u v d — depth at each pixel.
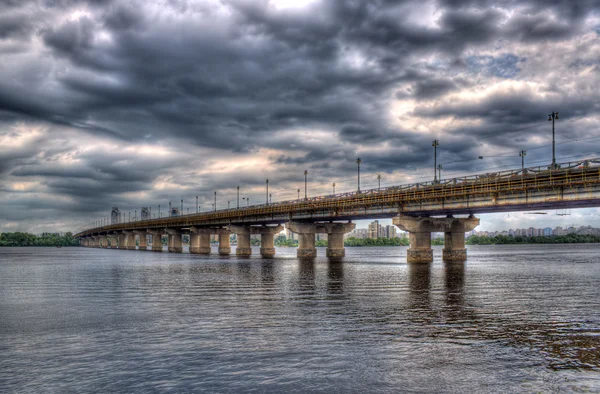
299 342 24.34
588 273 72.25
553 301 39.34
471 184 72.44
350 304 37.62
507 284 53.72
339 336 25.67
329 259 121.38
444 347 23.25
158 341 24.84
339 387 17.86
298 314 32.75
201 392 17.42
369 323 29.30
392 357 21.58
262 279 61.47
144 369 20.03
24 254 196.75
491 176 70.62
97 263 110.25
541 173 62.62
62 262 117.31
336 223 128.75
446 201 77.00
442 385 18.03
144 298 42.41
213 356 21.88
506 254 166.88
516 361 20.94
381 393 17.28
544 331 26.89
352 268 82.75
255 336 25.77
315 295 43.50
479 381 18.44
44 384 18.30
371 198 93.62
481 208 72.81
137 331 27.42
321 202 108.31
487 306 36.38
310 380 18.61
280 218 125.50
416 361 20.95
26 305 38.81
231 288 50.34
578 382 18.30
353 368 20.02
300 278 62.50
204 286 52.81
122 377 19.05
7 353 22.75
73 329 28.27
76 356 22.12
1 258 148.38
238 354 22.16
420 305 36.94
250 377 18.95
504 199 67.38
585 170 57.44
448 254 97.75
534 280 59.12
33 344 24.52
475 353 22.17
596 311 33.97
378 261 109.88
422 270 76.69
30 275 72.19
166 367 20.28
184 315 32.72
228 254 172.00
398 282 55.91
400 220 88.81
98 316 32.81
